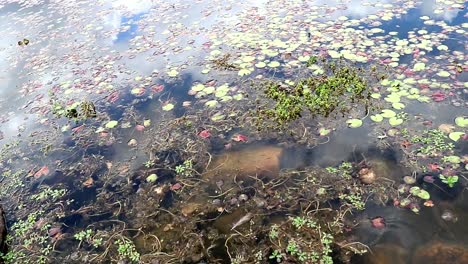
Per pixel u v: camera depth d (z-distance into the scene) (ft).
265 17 8.55
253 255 3.79
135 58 7.77
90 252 4.09
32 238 4.33
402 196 4.15
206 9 9.57
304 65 6.59
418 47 6.59
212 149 5.18
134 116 6.08
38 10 11.23
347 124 5.22
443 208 3.96
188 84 6.66
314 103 5.57
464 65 5.97
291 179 4.57
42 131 6.08
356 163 4.64
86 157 5.42
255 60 6.97
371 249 3.69
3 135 6.14
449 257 3.51
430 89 5.58
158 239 4.10
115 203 4.63
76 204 4.70
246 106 5.86
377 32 7.24
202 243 3.98
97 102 6.57
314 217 4.08
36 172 5.29
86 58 8.07
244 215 4.22
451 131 4.82
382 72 6.07
